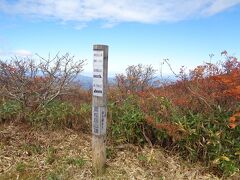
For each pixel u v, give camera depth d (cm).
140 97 315
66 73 329
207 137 253
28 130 292
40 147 264
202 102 275
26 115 308
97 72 221
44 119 308
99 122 225
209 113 265
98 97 223
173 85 335
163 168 241
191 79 312
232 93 254
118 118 287
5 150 256
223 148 246
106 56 220
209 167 243
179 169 241
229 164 236
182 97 290
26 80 314
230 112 262
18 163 239
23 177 224
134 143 277
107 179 224
